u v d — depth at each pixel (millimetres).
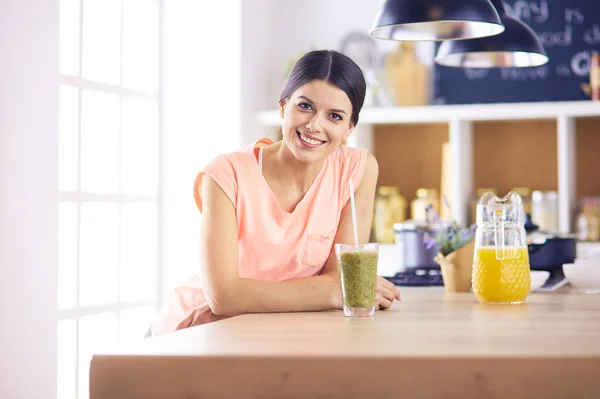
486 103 5004
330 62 2051
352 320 1708
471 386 1150
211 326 1589
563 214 4543
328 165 2299
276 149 2256
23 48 3393
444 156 4852
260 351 1228
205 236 2088
